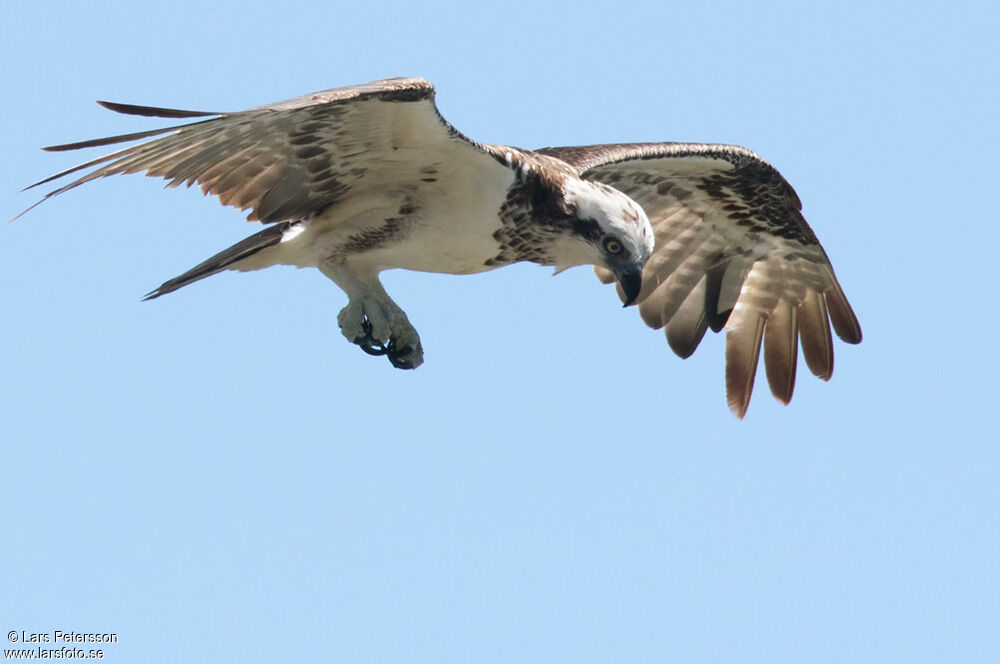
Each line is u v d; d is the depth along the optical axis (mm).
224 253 13492
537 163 13445
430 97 11758
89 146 10820
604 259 13742
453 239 13383
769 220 16359
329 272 13742
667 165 15453
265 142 12195
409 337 13938
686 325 16969
